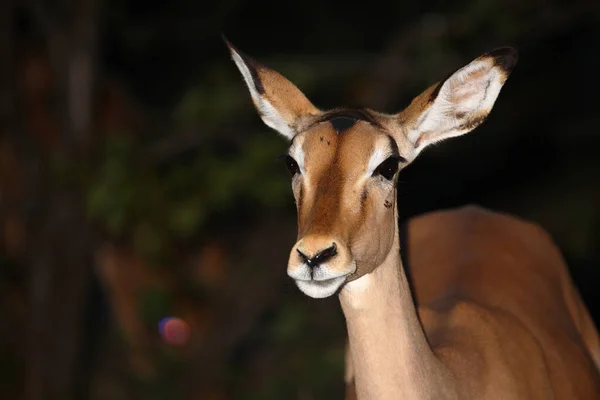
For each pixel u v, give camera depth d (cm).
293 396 2284
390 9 3020
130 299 2312
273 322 2444
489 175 2802
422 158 2731
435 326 1248
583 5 2256
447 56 2247
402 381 1095
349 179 1058
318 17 3053
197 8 2944
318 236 1020
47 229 2216
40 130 2381
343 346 2262
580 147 2816
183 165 2245
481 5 2188
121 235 2270
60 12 2216
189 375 2319
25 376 2281
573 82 2841
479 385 1174
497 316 1262
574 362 1306
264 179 2073
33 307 2233
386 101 2283
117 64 2959
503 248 1376
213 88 2188
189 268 2377
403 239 1430
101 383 2419
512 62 1136
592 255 2625
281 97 1180
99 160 2156
